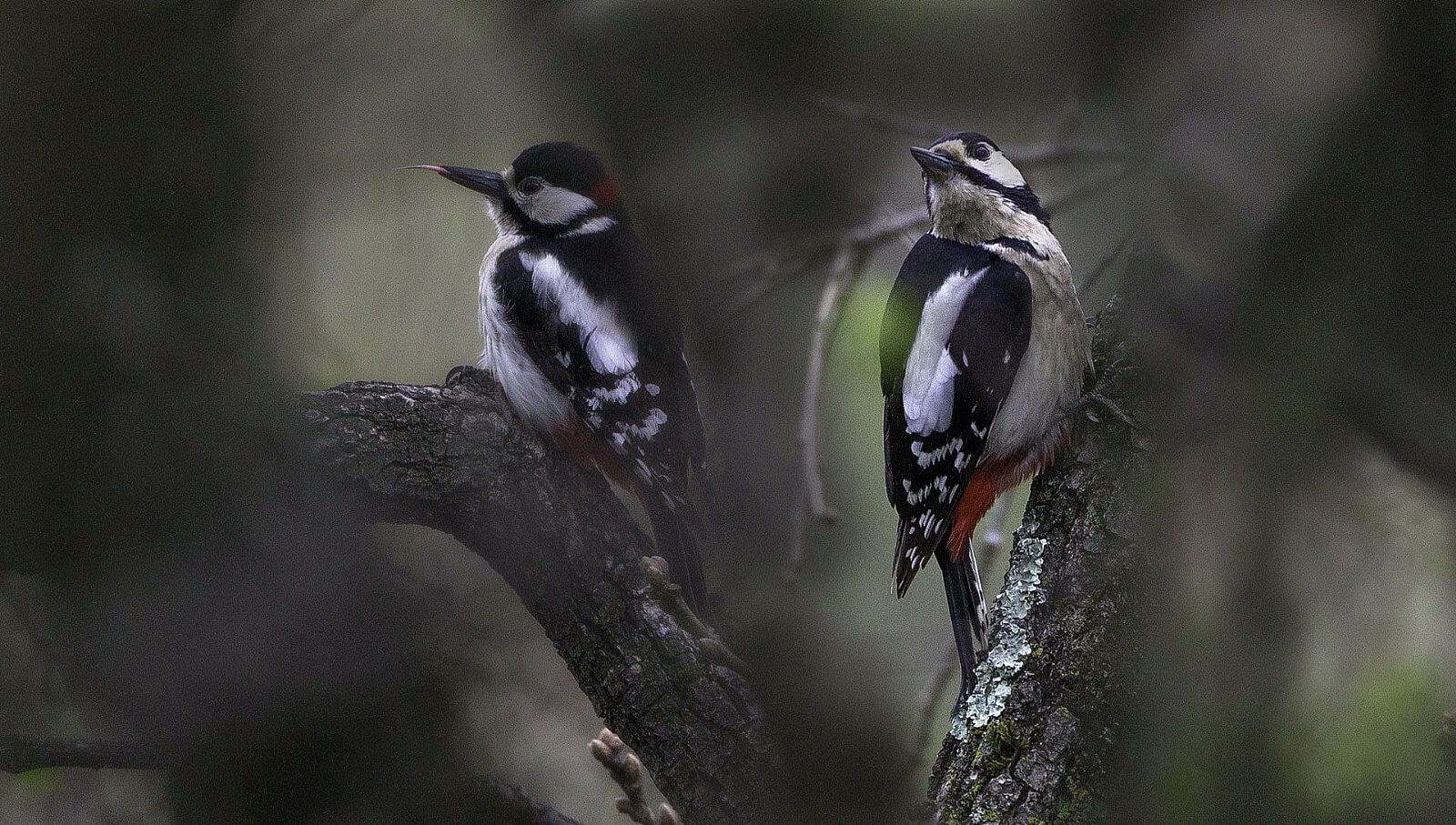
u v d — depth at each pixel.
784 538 7.65
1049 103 7.66
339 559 7.36
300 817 7.35
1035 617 7.37
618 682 7.40
